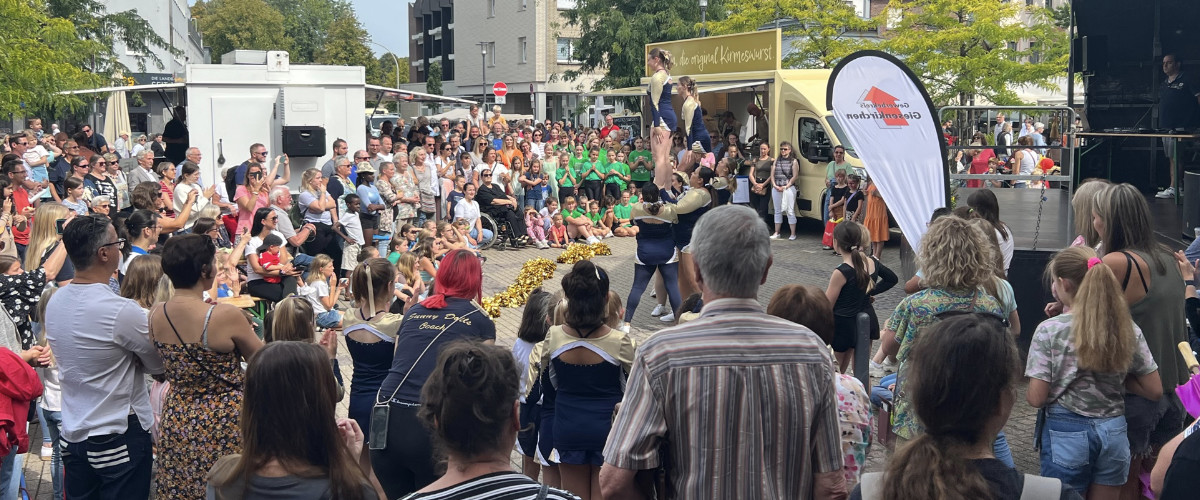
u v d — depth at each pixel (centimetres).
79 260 451
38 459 670
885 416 552
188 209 1105
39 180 1329
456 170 1756
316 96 1562
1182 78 1103
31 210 1063
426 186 1606
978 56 2273
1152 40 1127
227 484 299
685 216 978
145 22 3344
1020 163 1159
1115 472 430
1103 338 412
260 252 1004
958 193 1099
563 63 5631
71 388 449
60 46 2195
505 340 1043
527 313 549
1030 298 803
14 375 447
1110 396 425
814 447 308
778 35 1773
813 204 1716
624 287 1338
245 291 1016
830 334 457
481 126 2075
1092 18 1134
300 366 299
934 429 262
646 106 2212
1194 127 1101
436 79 6681
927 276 514
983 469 253
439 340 474
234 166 1513
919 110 815
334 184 1338
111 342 442
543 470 519
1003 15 2278
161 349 423
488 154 1744
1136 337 422
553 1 5531
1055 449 434
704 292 319
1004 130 1357
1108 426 424
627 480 305
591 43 3784
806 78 1772
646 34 3578
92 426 444
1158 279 473
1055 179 984
